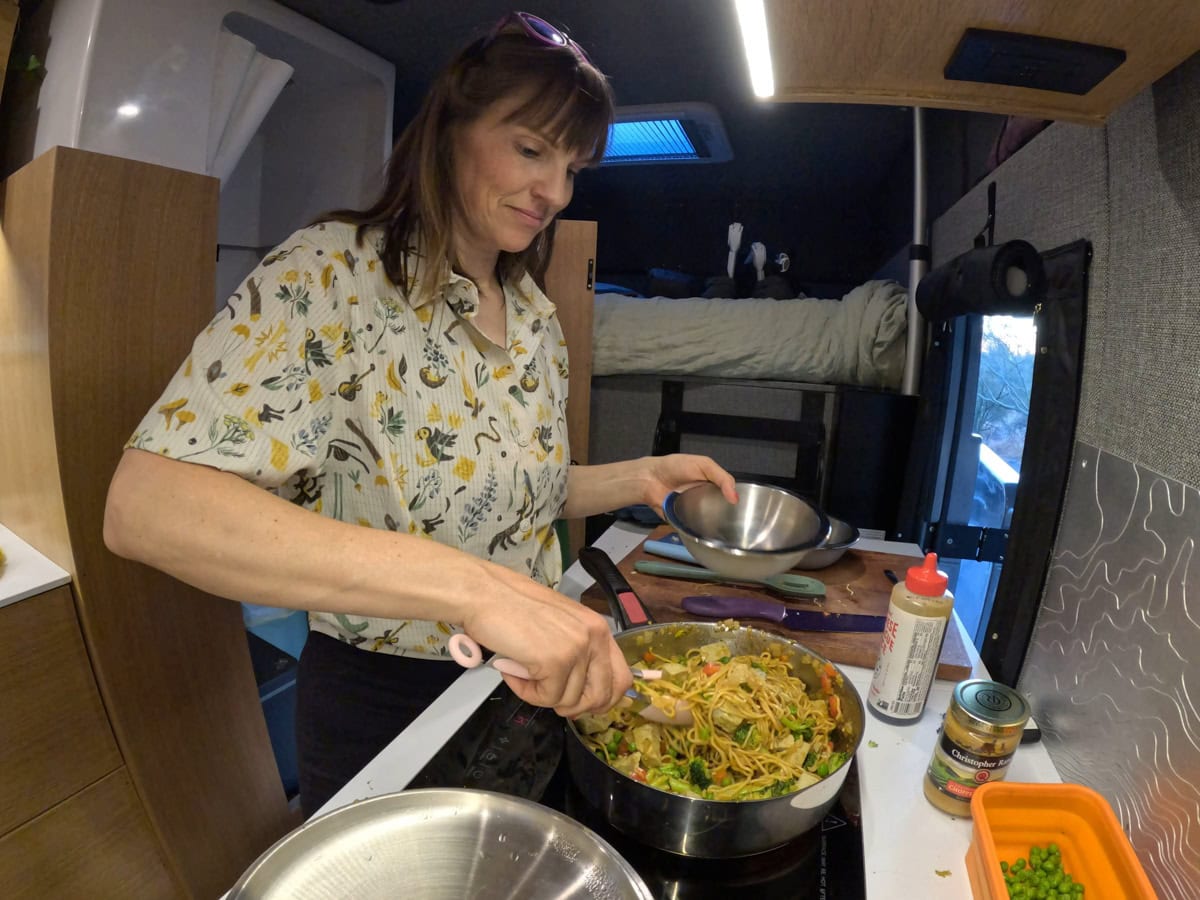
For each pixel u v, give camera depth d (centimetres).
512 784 69
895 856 64
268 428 66
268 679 165
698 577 117
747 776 70
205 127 148
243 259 215
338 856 51
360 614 59
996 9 57
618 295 196
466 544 88
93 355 106
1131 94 73
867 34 64
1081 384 87
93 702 115
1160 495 67
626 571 120
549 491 96
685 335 182
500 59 74
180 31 138
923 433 157
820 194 232
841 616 104
